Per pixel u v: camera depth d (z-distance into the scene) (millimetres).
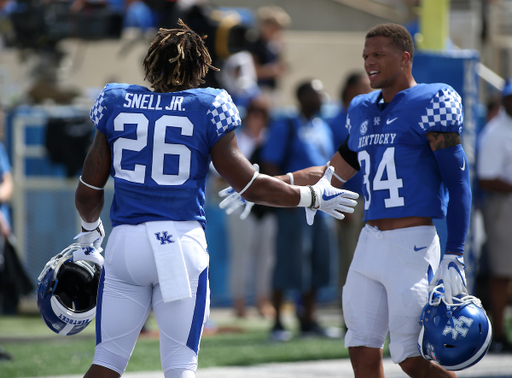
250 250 34156
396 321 13148
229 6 50938
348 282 13922
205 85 34812
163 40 12125
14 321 33125
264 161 28609
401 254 13180
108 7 35219
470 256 22578
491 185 25312
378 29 13773
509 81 25734
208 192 36500
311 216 12586
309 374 20219
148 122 11719
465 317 12438
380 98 14125
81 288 13133
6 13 35875
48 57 36625
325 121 36844
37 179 35500
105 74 45469
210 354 24266
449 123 13039
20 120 35438
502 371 20781
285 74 46344
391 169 13375
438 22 23609
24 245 35406
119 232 11766
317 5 51281
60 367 21859
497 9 43625
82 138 34844
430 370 13281
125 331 11766
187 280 11484
